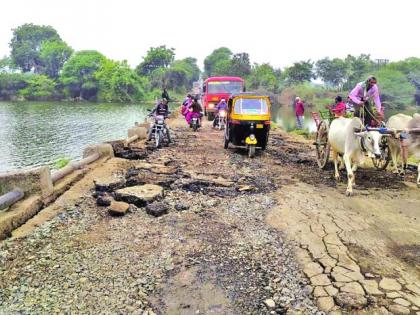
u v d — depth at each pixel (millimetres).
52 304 4195
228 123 12969
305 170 10234
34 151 22703
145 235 5848
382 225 6277
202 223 6320
